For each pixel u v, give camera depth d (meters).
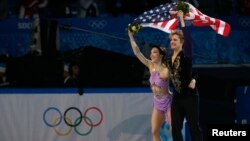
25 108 22.08
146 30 26.67
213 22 18.42
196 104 16.98
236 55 27.05
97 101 22.00
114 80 24.75
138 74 24.78
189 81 16.92
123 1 28.62
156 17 18.61
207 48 26.94
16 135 22.12
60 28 26.39
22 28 27.08
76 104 22.00
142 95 22.00
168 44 26.64
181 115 17.22
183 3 17.14
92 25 26.97
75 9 29.39
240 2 28.36
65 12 28.34
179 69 16.92
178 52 17.08
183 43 16.95
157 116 18.81
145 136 22.03
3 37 27.03
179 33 16.95
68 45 26.97
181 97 17.05
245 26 27.17
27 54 25.66
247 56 27.05
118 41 26.95
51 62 24.94
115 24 26.95
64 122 22.03
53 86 24.53
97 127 22.03
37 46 25.62
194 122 16.97
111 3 28.72
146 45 25.06
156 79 18.47
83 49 25.14
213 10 28.41
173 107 17.25
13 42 26.98
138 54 18.92
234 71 26.09
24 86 24.72
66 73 24.75
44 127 22.06
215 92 25.19
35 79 24.78
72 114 22.03
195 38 26.91
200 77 25.17
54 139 22.08
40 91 22.03
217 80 25.22
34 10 28.42
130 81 24.72
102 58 25.03
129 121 22.03
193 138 17.05
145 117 22.00
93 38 27.02
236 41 27.05
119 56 25.09
